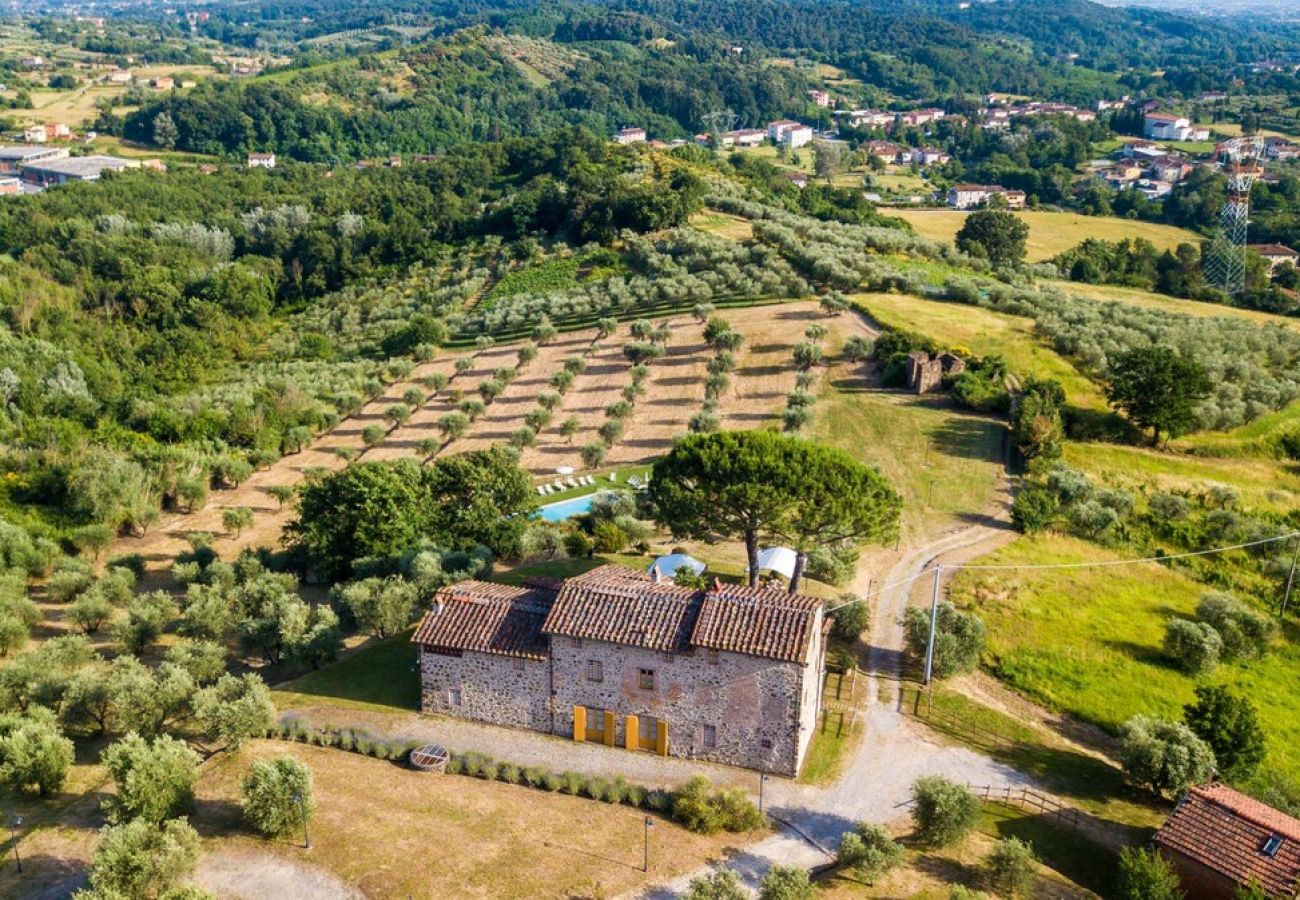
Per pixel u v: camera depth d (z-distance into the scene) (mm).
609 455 99312
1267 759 53344
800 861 42031
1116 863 43781
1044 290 152250
